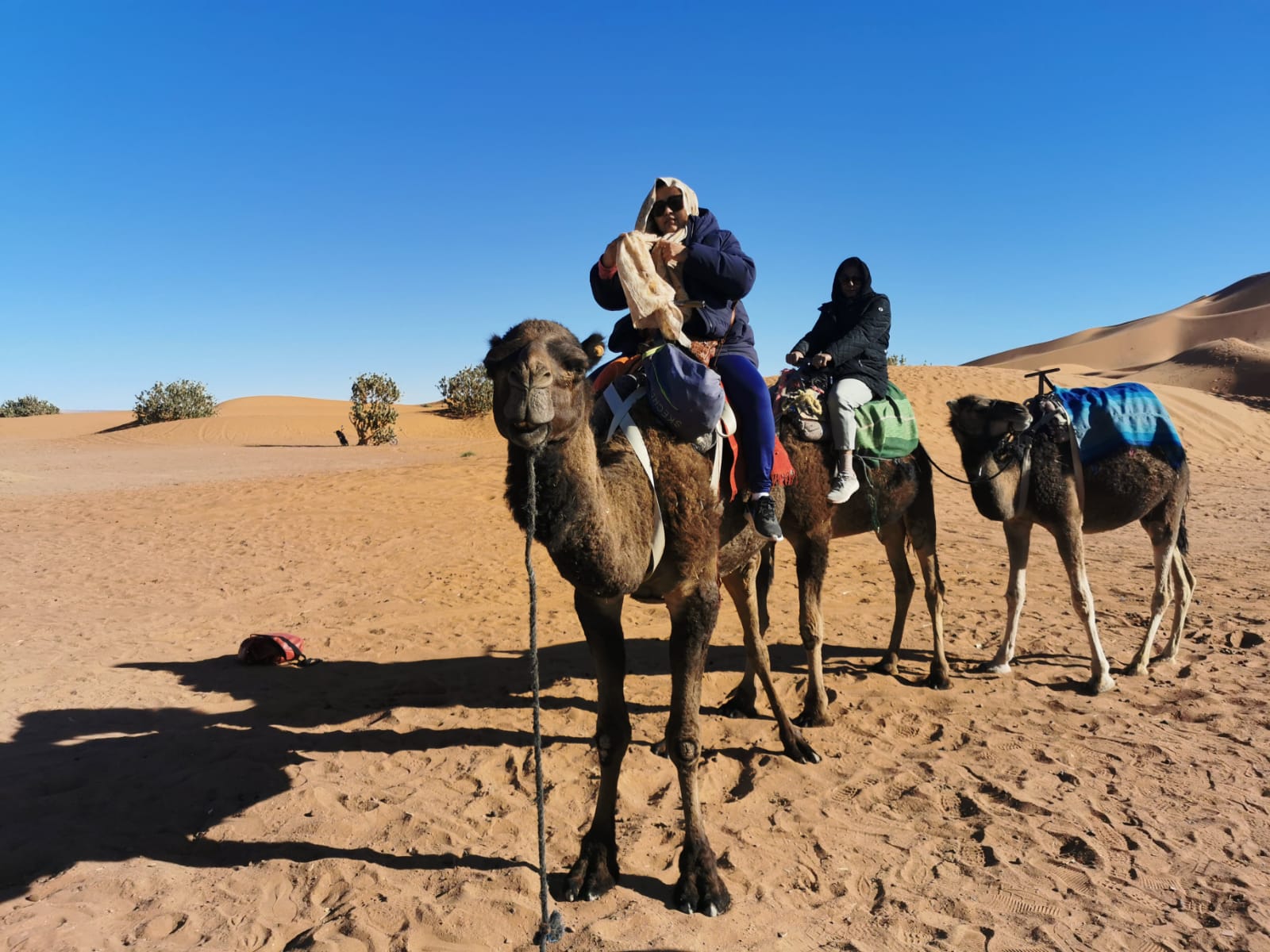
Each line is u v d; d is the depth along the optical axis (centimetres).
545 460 339
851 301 683
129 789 543
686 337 443
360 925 386
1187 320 11112
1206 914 397
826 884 428
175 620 1002
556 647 866
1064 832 469
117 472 3002
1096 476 692
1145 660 728
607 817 428
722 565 492
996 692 690
